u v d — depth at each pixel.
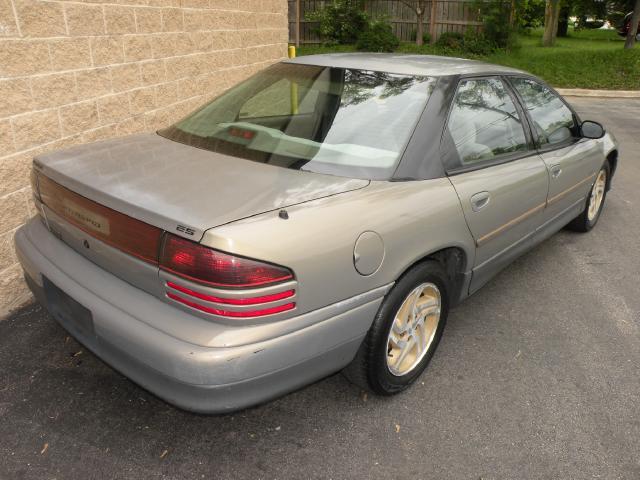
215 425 2.58
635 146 8.66
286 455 2.42
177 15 5.09
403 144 2.69
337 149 2.65
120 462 2.34
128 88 4.55
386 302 2.47
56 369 2.90
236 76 6.36
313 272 2.10
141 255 2.10
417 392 2.86
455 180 2.80
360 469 2.36
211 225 1.96
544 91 4.02
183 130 3.04
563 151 3.98
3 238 3.42
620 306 3.83
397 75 3.04
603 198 5.23
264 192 2.25
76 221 2.38
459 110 3.00
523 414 2.72
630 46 19.28
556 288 4.06
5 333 3.20
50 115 3.76
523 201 3.39
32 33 3.54
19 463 2.31
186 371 1.96
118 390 2.77
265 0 6.74
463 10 19.27
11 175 3.47
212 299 1.95
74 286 2.30
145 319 2.07
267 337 2.02
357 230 2.25
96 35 4.11
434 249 2.62
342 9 19.25
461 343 3.31
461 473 2.36
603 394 2.90
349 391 2.84
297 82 3.13
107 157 2.64
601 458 2.46
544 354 3.23
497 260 3.36
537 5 22.48
